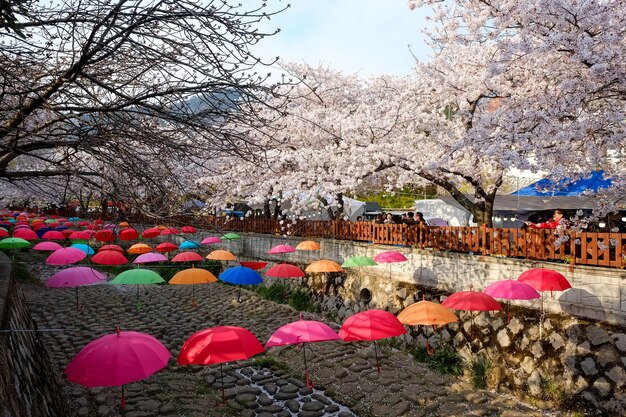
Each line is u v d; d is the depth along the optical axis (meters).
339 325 14.78
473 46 12.96
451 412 8.84
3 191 22.73
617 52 8.15
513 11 9.09
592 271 9.14
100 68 4.60
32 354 6.29
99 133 3.95
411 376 10.54
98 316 15.21
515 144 9.27
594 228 13.02
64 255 13.83
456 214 21.95
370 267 14.98
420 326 12.23
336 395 9.59
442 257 12.55
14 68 4.35
